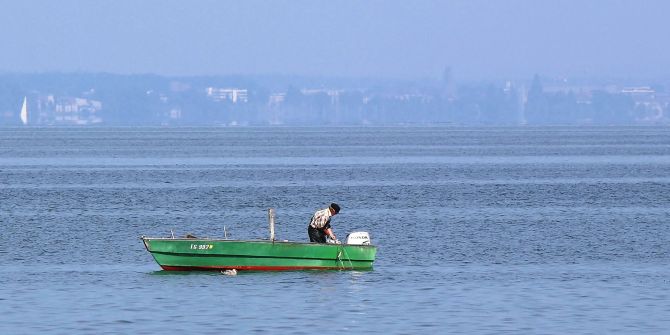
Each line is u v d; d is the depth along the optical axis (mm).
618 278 154750
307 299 137250
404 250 187375
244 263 158125
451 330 120000
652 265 168625
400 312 129375
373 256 163500
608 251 186125
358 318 125812
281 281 150875
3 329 119125
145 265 166875
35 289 143750
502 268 165125
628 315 127938
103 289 143875
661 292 142875
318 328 120500
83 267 165000
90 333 117250
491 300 137000
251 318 125312
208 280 151625
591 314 128500
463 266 167375
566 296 140000
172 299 136750
